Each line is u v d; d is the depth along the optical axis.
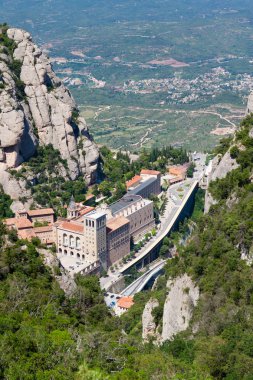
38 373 154.00
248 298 191.00
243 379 163.50
